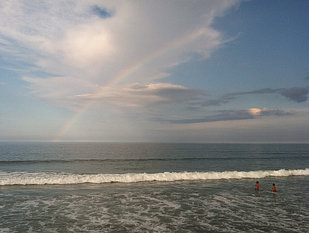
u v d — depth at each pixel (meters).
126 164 42.06
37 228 10.09
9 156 61.88
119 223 10.84
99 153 79.94
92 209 13.09
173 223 10.92
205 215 12.23
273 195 17.11
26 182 19.84
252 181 22.98
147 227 10.35
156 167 37.53
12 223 10.69
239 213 12.64
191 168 36.41
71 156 64.56
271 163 44.56
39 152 79.75
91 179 21.33
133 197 15.99
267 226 10.64
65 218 11.48
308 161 49.22
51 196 15.93
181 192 17.75
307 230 10.20
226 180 23.36
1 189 17.84
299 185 21.17
